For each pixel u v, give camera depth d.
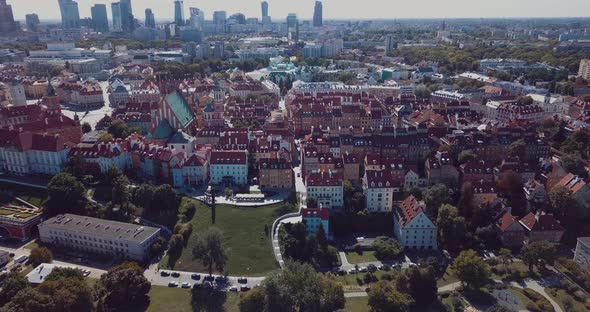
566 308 198.62
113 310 195.50
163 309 196.75
